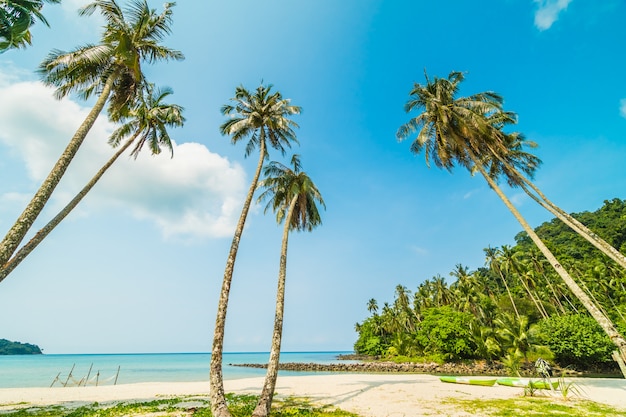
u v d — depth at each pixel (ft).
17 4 31.40
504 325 140.77
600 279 168.76
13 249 28.09
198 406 42.16
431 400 45.50
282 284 48.11
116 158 46.19
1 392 62.18
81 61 40.32
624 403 41.39
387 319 265.54
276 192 65.51
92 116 37.35
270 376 38.75
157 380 124.47
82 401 48.65
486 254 191.83
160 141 59.26
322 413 36.88
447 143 72.38
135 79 46.62
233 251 41.86
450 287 238.27
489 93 69.21
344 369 167.53
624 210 290.56
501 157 69.41
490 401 44.14
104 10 43.96
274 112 56.90
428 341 173.17
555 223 338.75
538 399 44.96
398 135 75.51
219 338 35.50
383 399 46.91
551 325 119.65
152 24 47.75
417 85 75.41
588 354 104.83
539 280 178.29
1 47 32.42
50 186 31.81
